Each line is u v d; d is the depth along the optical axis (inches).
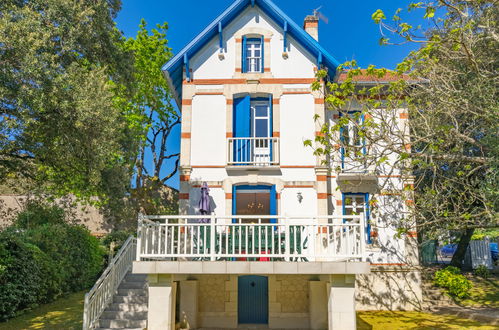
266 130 603.8
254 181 565.6
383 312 592.4
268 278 546.6
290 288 542.3
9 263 511.8
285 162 572.4
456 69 518.3
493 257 960.3
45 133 489.7
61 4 472.4
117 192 589.3
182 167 569.6
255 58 613.6
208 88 592.4
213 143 579.2
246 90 590.6
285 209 561.3
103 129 483.8
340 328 417.7
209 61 599.5
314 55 597.6
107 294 497.7
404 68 459.5
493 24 470.3
